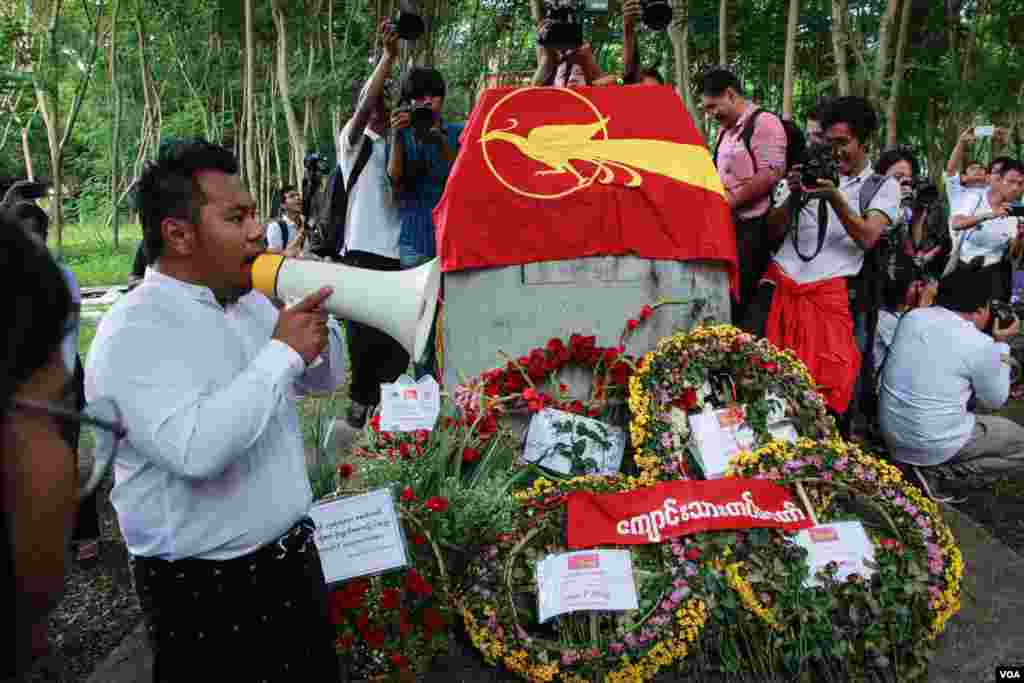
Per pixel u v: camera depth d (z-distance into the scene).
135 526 1.78
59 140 20.23
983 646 2.99
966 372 4.18
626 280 3.71
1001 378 4.18
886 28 12.07
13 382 1.08
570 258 3.68
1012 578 3.45
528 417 3.71
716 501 3.05
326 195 5.49
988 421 4.30
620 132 3.85
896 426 4.39
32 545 1.15
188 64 28.12
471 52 24.89
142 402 1.65
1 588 1.13
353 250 5.35
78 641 3.50
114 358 1.67
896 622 2.78
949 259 6.94
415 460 3.17
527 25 23.12
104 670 3.12
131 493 1.76
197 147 1.78
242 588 1.82
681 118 3.94
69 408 1.21
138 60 29.48
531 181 3.71
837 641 2.77
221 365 1.81
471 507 2.96
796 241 4.22
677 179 3.73
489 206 3.67
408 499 2.90
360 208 5.34
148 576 1.82
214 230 1.77
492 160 3.74
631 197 3.70
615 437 3.62
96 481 1.25
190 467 1.62
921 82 16.75
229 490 1.78
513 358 3.71
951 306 4.31
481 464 3.26
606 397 3.65
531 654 2.82
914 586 2.82
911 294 4.66
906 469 4.54
